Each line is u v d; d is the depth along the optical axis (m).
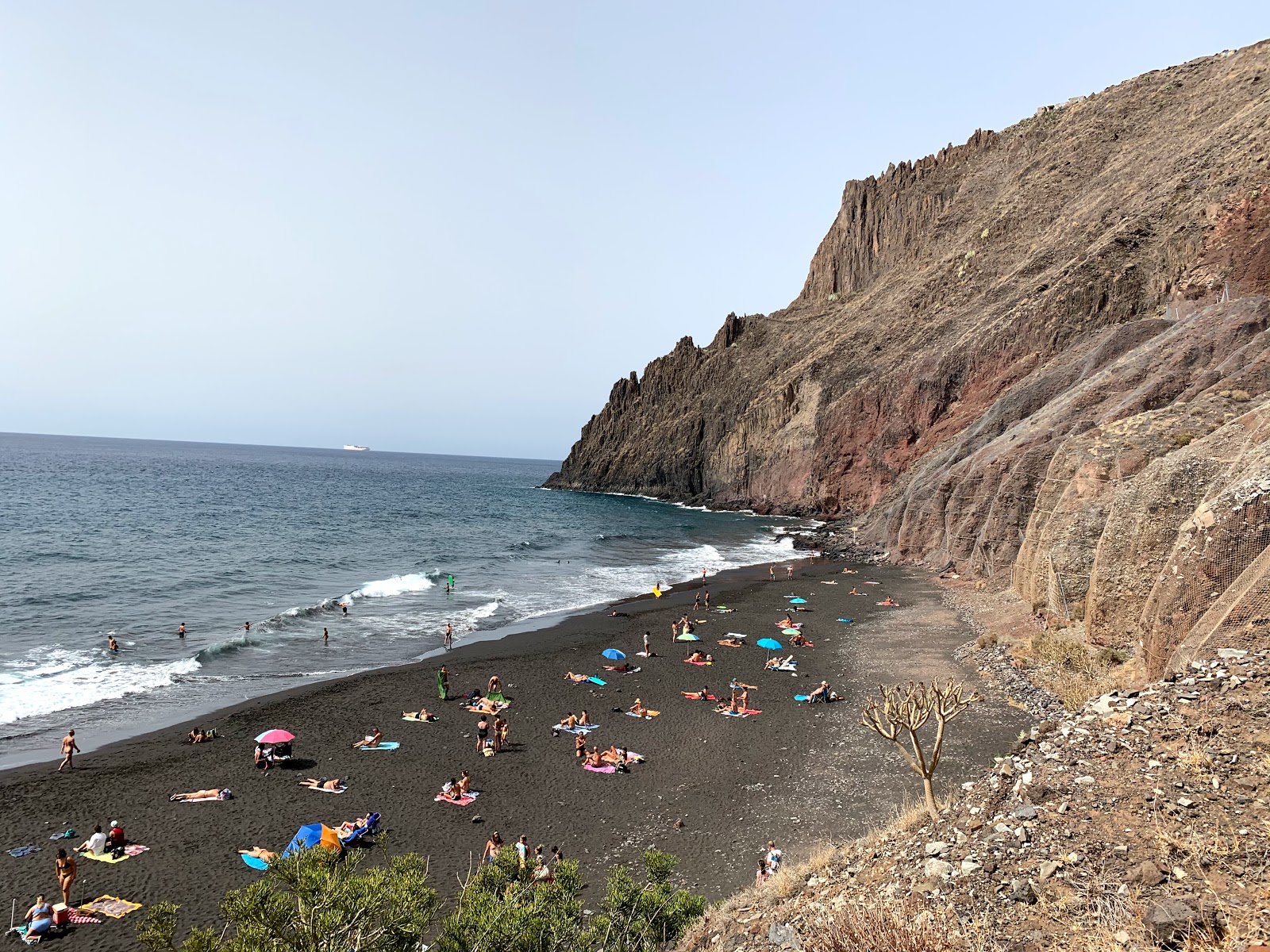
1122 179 92.00
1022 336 78.25
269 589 51.56
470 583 57.66
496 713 27.95
